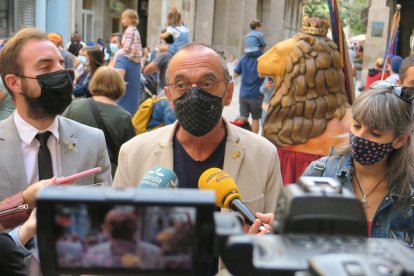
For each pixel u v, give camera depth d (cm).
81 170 282
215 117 229
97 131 299
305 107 444
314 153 441
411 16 1296
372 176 248
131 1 2836
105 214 98
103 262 100
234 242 95
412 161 240
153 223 99
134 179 247
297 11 4494
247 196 241
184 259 100
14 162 264
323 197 107
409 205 241
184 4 2202
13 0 1748
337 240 103
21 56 259
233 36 2773
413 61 402
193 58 226
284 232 108
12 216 220
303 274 91
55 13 1931
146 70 859
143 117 531
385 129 230
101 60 709
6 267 197
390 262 90
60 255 100
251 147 248
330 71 447
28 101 264
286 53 452
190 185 242
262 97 967
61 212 98
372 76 1048
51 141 275
